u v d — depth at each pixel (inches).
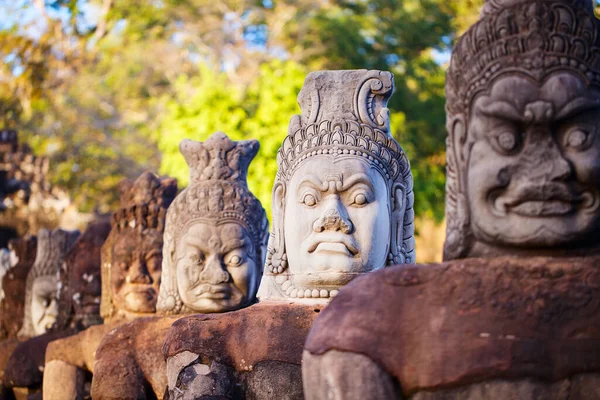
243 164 237.5
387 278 135.7
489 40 136.8
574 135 133.0
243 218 231.6
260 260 234.2
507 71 134.7
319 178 195.5
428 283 133.0
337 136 199.8
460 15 669.3
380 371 131.7
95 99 900.0
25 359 305.4
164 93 892.0
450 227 141.5
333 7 711.1
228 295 227.3
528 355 127.4
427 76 644.1
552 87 132.4
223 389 188.5
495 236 134.6
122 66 893.8
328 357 133.4
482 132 135.7
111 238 281.4
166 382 225.0
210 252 228.2
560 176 132.0
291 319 188.9
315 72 206.1
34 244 380.8
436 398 130.1
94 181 852.0
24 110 848.3
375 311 133.7
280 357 187.0
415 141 574.6
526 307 128.6
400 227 201.9
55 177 833.5
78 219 819.4
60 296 322.3
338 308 136.4
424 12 660.1
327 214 192.4
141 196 272.1
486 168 134.5
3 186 754.2
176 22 878.4
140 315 264.8
